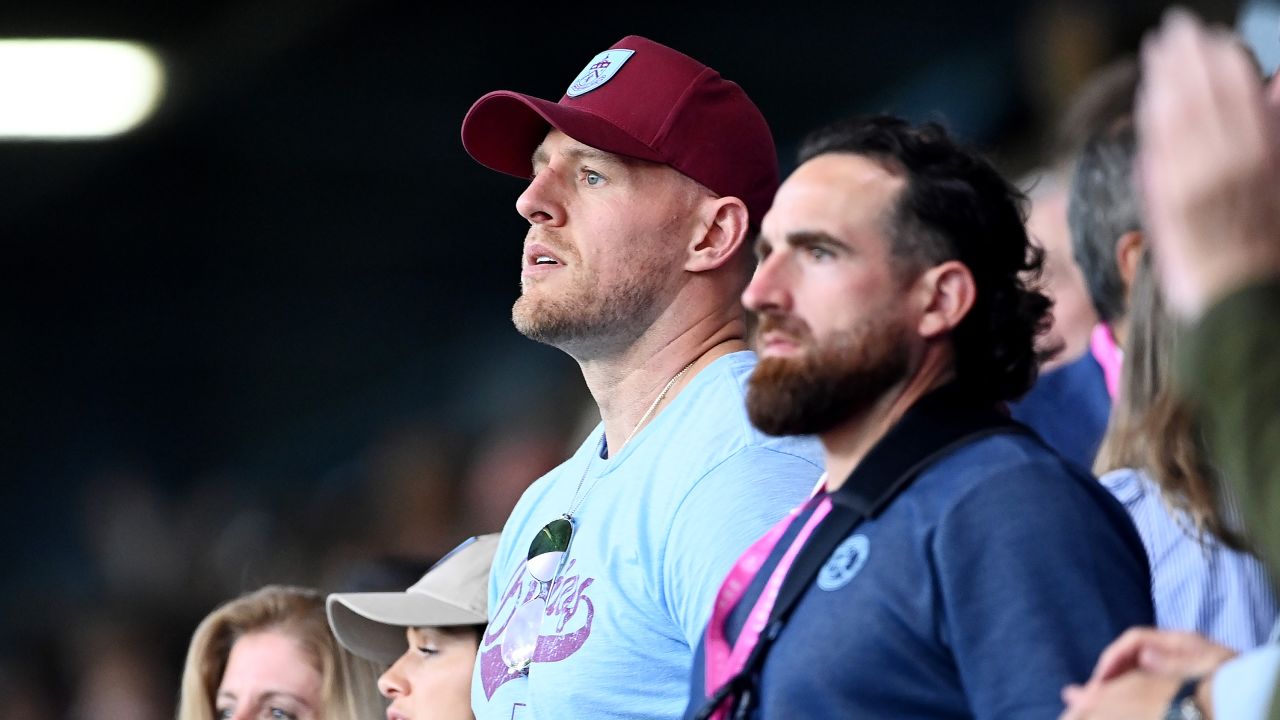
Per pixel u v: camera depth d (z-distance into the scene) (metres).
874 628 7.22
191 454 42.56
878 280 7.67
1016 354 7.88
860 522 7.53
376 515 28.55
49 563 41.72
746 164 10.80
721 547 9.23
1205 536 8.72
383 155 41.75
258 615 12.96
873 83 35.56
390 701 12.73
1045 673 6.84
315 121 41.78
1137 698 6.37
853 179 7.80
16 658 31.16
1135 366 9.18
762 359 7.78
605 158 10.60
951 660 7.16
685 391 10.23
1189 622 8.74
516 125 11.17
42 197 43.22
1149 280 9.03
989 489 7.24
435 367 40.50
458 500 29.48
